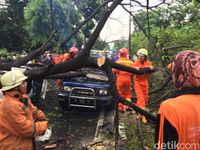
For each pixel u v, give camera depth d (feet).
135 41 48.32
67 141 28.91
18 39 91.71
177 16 28.07
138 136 29.25
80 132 31.65
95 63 18.81
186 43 38.60
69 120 35.70
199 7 30.60
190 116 7.98
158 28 38.29
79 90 37.96
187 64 8.32
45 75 20.03
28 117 15.44
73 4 25.26
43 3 30.63
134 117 35.58
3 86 15.30
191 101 8.18
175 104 8.14
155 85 37.91
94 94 37.68
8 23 92.94
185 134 7.94
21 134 15.12
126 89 36.06
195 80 8.31
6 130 15.19
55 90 51.72
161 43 37.99
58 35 24.39
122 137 29.63
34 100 41.65
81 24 20.57
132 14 21.04
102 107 40.22
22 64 21.48
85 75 22.43
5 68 21.53
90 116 37.65
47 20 31.42
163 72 37.27
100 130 32.04
